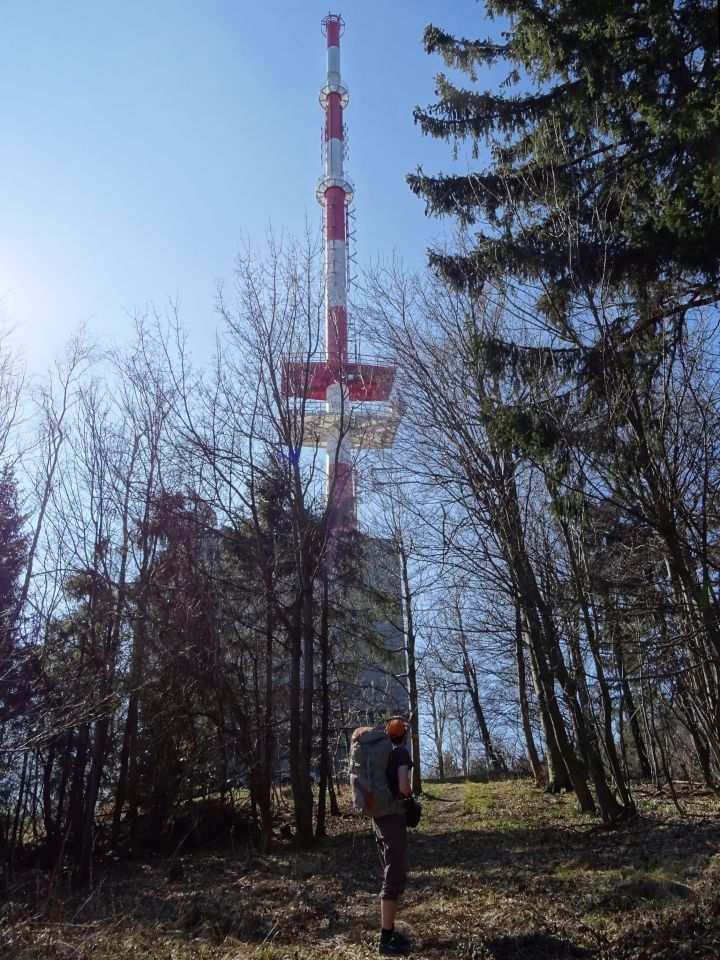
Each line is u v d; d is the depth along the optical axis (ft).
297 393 51.62
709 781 46.34
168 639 47.42
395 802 20.45
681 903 20.57
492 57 40.42
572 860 31.04
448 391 39.14
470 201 38.47
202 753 53.16
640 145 34.81
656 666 33.86
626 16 31.65
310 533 51.06
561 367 32.07
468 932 20.77
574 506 31.27
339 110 137.80
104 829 56.70
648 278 32.22
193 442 50.31
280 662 58.65
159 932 24.02
